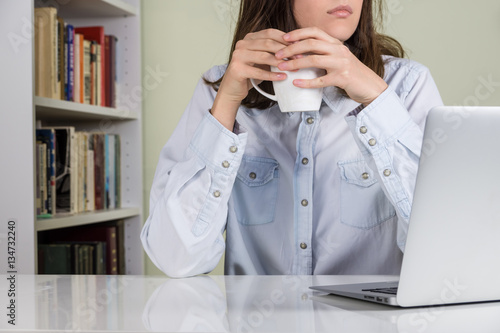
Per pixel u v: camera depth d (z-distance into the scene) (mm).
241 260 1242
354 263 1192
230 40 2428
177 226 1068
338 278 992
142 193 2430
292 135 1215
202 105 1323
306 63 892
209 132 1073
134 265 2408
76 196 2059
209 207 1079
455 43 2268
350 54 924
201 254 1090
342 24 1063
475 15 2250
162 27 2494
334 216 1188
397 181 985
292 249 1200
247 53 968
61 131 2002
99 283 952
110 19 2438
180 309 691
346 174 1184
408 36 2295
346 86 941
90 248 2133
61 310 688
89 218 2010
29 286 916
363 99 980
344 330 556
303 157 1183
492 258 678
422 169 628
